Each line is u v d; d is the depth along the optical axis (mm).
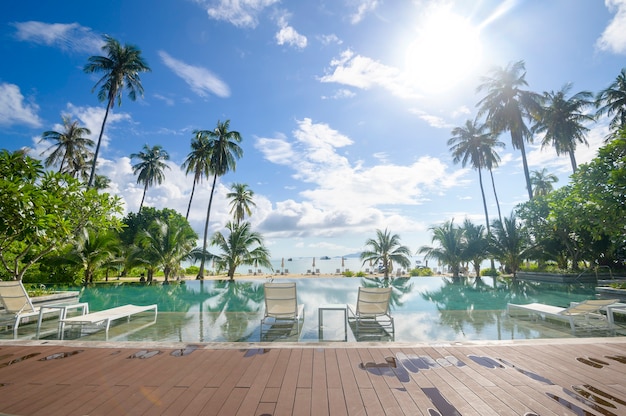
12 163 6723
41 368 3691
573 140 25562
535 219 19188
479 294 12656
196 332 6152
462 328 6398
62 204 8062
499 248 21562
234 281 20516
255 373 3492
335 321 7188
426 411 2609
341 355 4098
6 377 3418
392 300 11039
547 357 3971
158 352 4285
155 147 33438
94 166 20797
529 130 25047
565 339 4766
